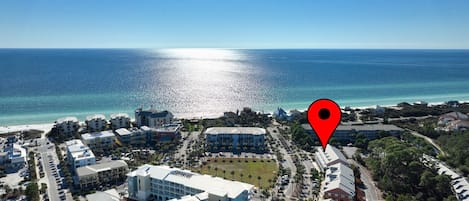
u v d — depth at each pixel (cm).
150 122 17700
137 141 15462
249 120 19238
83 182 10362
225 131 15338
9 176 11238
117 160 12125
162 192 9788
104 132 15300
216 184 9188
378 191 10412
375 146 13300
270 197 9819
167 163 12719
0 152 12762
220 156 13700
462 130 16400
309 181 11019
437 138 16150
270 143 15562
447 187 9819
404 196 9250
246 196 8944
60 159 12725
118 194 9812
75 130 16775
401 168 10769
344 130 16250
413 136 15438
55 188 10319
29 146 14575
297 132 15812
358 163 13075
